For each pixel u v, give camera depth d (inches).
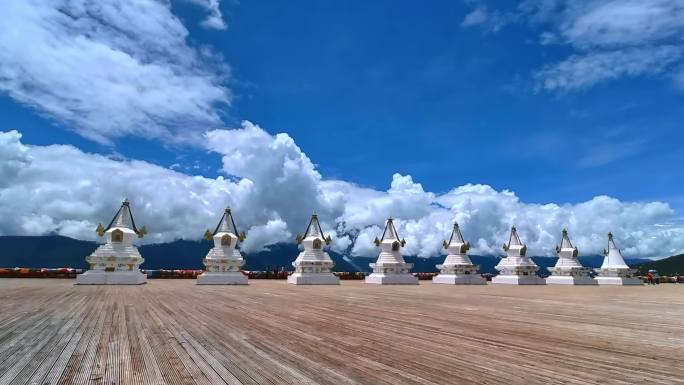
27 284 1284.4
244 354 345.4
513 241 2234.3
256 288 1327.5
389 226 2021.4
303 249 1862.7
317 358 334.6
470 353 358.9
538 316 640.4
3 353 341.4
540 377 287.3
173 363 313.1
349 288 1411.2
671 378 289.1
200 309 666.8
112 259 1419.8
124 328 466.9
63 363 309.3
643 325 550.0
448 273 2121.1
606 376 292.2
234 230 1713.8
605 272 2321.6
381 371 297.9
